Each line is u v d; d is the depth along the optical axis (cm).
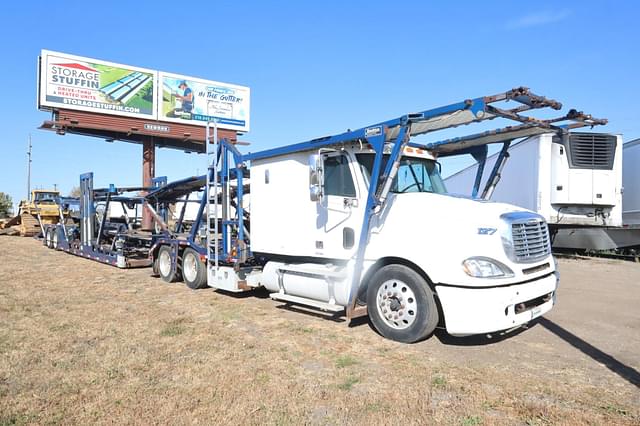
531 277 523
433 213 541
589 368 463
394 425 340
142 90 3288
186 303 772
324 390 403
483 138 685
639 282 1030
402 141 558
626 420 347
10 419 347
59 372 444
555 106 541
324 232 655
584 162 1391
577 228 1499
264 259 803
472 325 483
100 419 348
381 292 562
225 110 3644
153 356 491
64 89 2995
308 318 665
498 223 515
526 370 456
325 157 636
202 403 375
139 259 1223
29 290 878
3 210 6606
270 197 743
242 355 496
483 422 344
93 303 765
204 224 940
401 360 482
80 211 1442
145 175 3447
